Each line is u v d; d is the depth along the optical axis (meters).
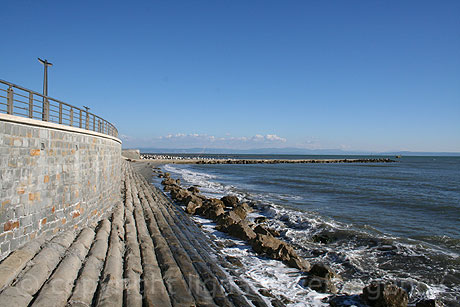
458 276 9.88
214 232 15.13
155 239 11.30
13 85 7.64
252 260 11.10
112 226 11.59
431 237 14.24
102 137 13.91
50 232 8.69
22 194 7.43
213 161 98.44
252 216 19.41
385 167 81.06
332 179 43.75
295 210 20.00
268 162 106.25
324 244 13.49
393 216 19.03
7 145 6.91
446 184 38.28
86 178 11.43
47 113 9.39
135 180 32.06
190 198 22.38
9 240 6.96
